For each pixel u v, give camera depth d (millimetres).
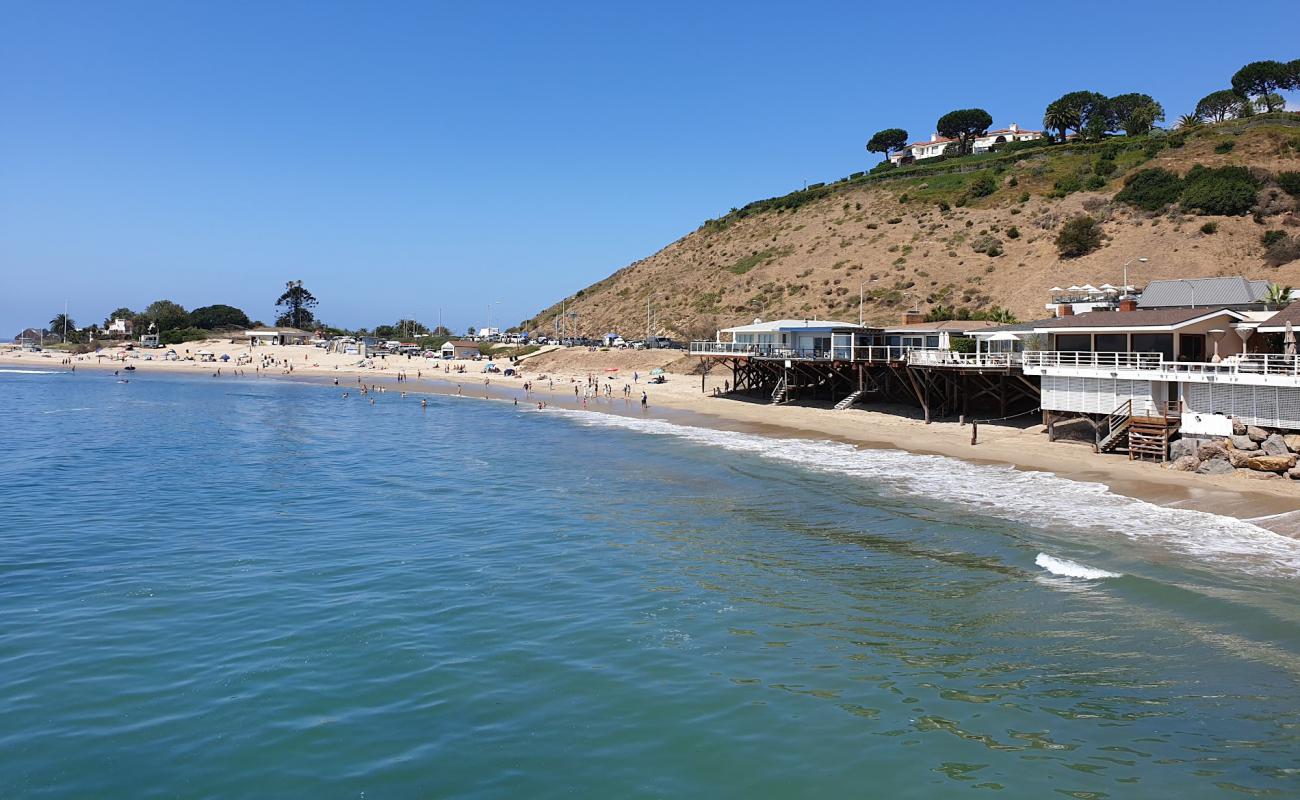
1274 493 32094
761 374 76625
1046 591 21875
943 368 53938
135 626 19781
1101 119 146125
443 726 14898
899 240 126688
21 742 14320
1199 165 108812
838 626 19688
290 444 53906
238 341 187875
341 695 16094
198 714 15320
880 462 42562
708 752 14023
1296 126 115625
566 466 43344
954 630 19344
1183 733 14594
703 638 19000
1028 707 15570
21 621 20109
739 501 33875
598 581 23297
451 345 155625
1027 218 117812
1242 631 18938
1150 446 38750
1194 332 42531
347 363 151000
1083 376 42781
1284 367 35406
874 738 14461
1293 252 87438
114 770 13484
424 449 50969
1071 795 12742
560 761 13742
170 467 44375
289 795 12805
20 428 62312
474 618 20328
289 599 21766
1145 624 19453
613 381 99750
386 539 28234
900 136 188625
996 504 32219
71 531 29578
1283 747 14094
